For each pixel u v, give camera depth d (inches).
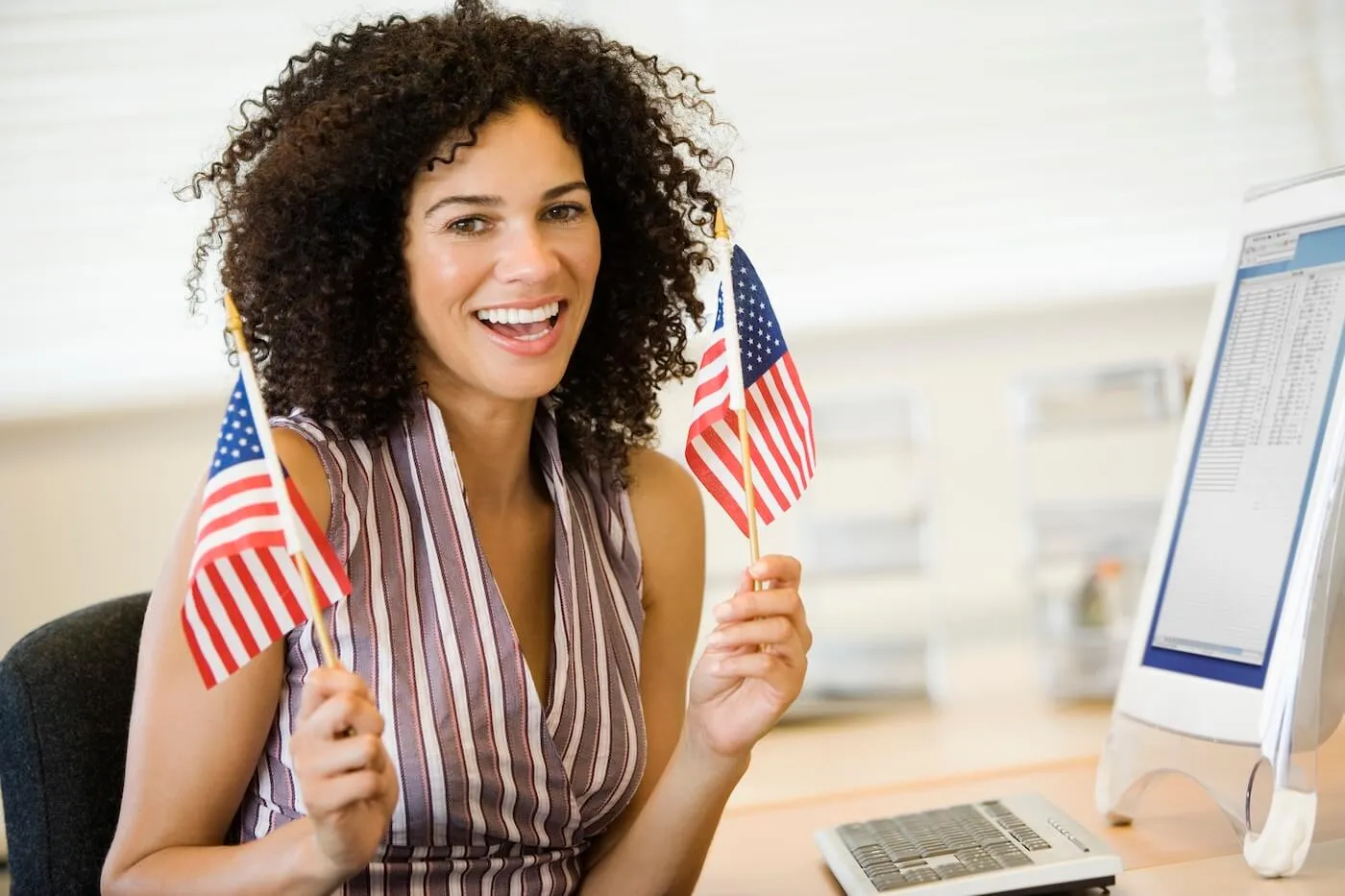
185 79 113.5
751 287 49.6
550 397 54.5
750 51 122.3
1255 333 50.4
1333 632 43.1
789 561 44.7
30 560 114.2
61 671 48.6
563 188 46.5
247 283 48.9
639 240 53.8
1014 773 58.7
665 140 55.0
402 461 47.7
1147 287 126.3
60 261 113.0
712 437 49.0
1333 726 42.8
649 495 55.2
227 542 39.3
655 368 57.6
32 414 113.3
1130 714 50.5
